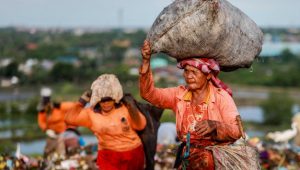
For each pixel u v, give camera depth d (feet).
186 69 23.15
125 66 498.69
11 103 291.58
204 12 21.95
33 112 262.67
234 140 22.29
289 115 272.51
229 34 22.53
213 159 22.65
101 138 34.12
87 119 33.99
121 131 33.73
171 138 48.14
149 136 34.47
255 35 23.76
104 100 33.40
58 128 52.80
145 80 23.34
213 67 22.90
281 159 49.37
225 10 22.39
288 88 489.67
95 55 636.89
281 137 51.01
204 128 21.56
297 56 650.84
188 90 23.71
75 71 457.68
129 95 34.47
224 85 23.88
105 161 34.32
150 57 23.25
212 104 23.04
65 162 45.21
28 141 147.13
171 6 22.80
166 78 426.10
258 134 193.47
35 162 46.65
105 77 33.83
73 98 336.70
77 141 51.21
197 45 22.44
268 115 269.85
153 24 23.22
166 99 23.99
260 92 455.63
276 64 597.52
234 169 22.36
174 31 22.44
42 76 448.65
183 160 22.97
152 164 35.06
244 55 23.54
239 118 22.59
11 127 197.67
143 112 34.30
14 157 44.93
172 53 23.07
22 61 548.31
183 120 23.48
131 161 34.17
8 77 458.91
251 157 22.52
